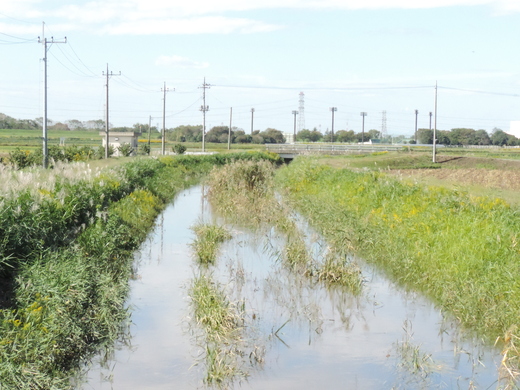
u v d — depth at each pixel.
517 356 8.25
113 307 10.12
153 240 17.22
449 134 138.00
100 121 171.25
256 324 10.05
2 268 10.20
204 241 15.93
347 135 146.62
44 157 38.28
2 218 11.22
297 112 143.75
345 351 8.91
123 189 22.20
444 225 14.67
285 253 14.50
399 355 8.75
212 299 10.32
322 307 11.10
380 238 15.34
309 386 7.70
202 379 7.92
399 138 154.75
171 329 9.77
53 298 9.22
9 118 151.00
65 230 13.45
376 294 11.95
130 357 8.64
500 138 135.50
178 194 30.64
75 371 8.14
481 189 24.05
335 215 18.67
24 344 7.74
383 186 21.28
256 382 7.84
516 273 10.60
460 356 8.75
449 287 11.13
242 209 22.36
